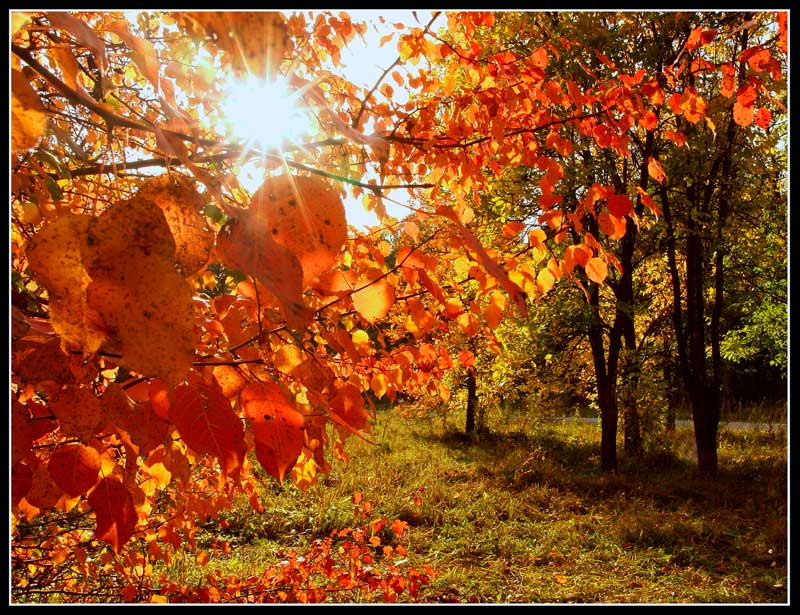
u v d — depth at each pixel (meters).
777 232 11.16
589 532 7.81
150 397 0.71
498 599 5.67
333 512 7.61
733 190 9.95
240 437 0.63
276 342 1.07
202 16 0.56
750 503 8.70
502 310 1.54
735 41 7.34
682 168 8.91
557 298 10.12
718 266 11.13
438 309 1.80
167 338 0.46
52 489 0.74
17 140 0.49
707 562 6.68
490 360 10.63
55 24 0.55
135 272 0.46
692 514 8.41
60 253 0.46
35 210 1.06
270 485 8.05
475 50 2.03
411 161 2.00
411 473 10.59
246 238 0.49
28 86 0.49
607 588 6.05
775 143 9.05
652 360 12.77
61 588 2.53
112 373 1.00
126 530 0.72
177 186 0.55
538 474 10.54
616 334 11.08
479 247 0.81
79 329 0.46
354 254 1.75
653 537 7.49
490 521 8.16
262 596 2.54
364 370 1.56
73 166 1.51
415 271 1.21
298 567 2.81
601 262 1.61
